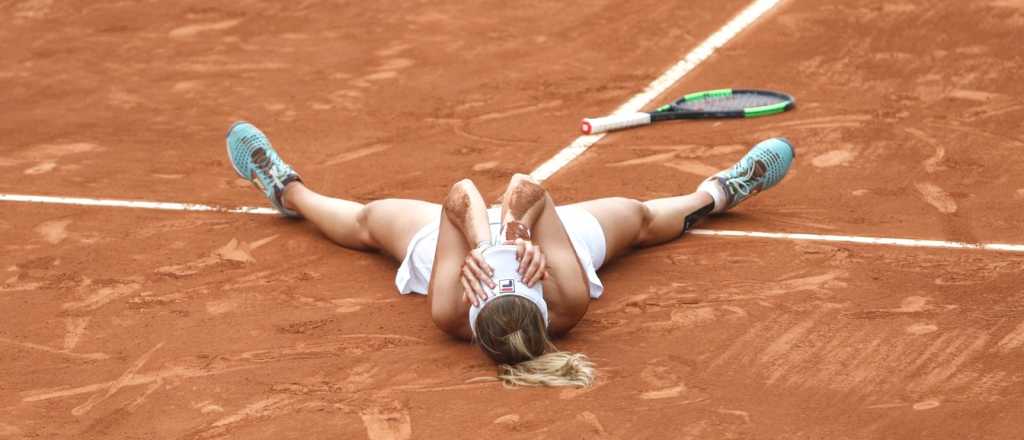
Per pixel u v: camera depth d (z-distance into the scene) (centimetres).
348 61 4016
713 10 4300
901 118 3241
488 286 1955
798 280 2300
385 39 4225
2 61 4172
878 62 3725
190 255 2548
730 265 2381
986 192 2714
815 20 4106
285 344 2138
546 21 4334
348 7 4600
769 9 4244
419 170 3038
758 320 2142
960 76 3559
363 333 2170
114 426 1892
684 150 3078
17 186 3009
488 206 2764
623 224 2366
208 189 2952
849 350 2022
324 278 2412
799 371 1961
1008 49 3741
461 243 2094
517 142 3216
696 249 2472
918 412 1827
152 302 2330
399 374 2011
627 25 4231
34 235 2686
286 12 4581
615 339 2098
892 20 4050
